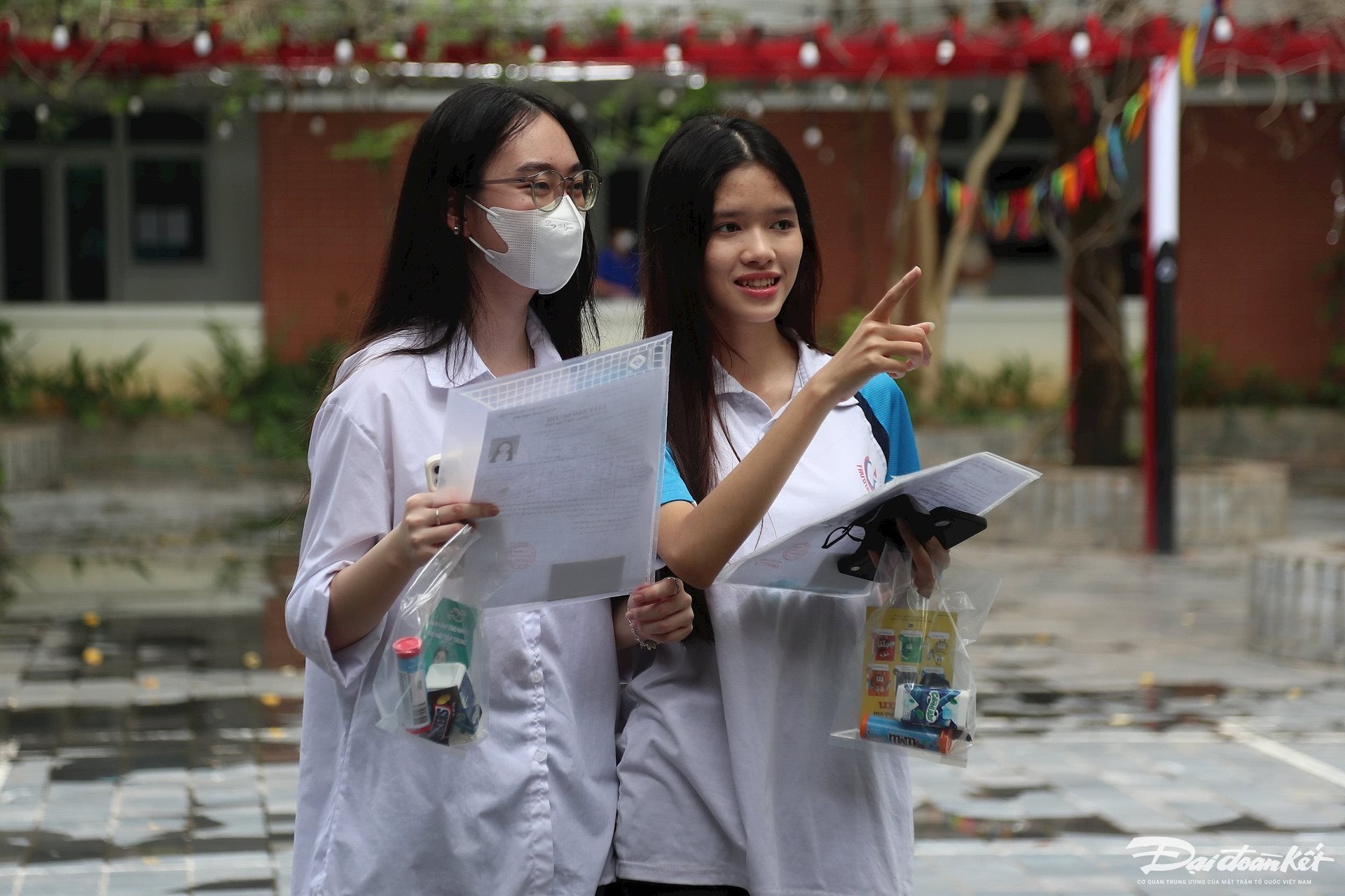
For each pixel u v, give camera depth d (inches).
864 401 129.1
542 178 116.2
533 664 117.0
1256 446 851.4
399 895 112.8
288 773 261.0
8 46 461.1
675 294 125.9
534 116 117.5
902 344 108.6
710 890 120.1
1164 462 519.2
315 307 826.2
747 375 130.2
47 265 839.7
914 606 117.9
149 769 263.3
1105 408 565.3
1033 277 895.7
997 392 838.5
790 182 125.0
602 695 122.6
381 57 468.4
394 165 796.0
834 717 122.0
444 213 118.4
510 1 469.1
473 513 104.5
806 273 130.6
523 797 115.0
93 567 484.1
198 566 487.8
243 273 842.8
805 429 110.3
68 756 271.1
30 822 233.6
